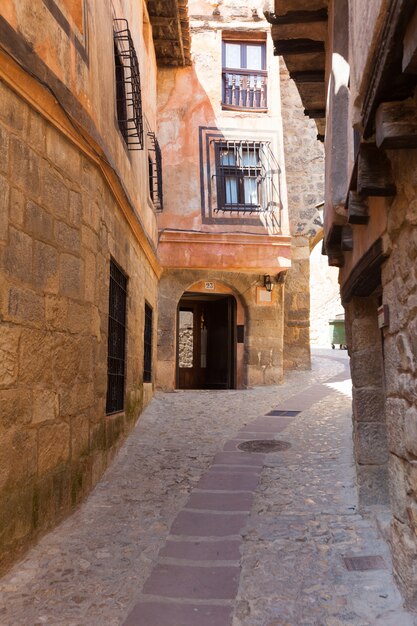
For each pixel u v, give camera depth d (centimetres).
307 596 344
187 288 1291
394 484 341
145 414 921
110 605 334
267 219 1255
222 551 410
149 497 526
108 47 617
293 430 803
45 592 347
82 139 489
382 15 230
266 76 1323
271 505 505
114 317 667
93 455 539
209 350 1573
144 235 848
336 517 471
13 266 380
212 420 898
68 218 468
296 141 1485
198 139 1268
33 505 406
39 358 415
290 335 1488
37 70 401
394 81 245
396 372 328
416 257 279
